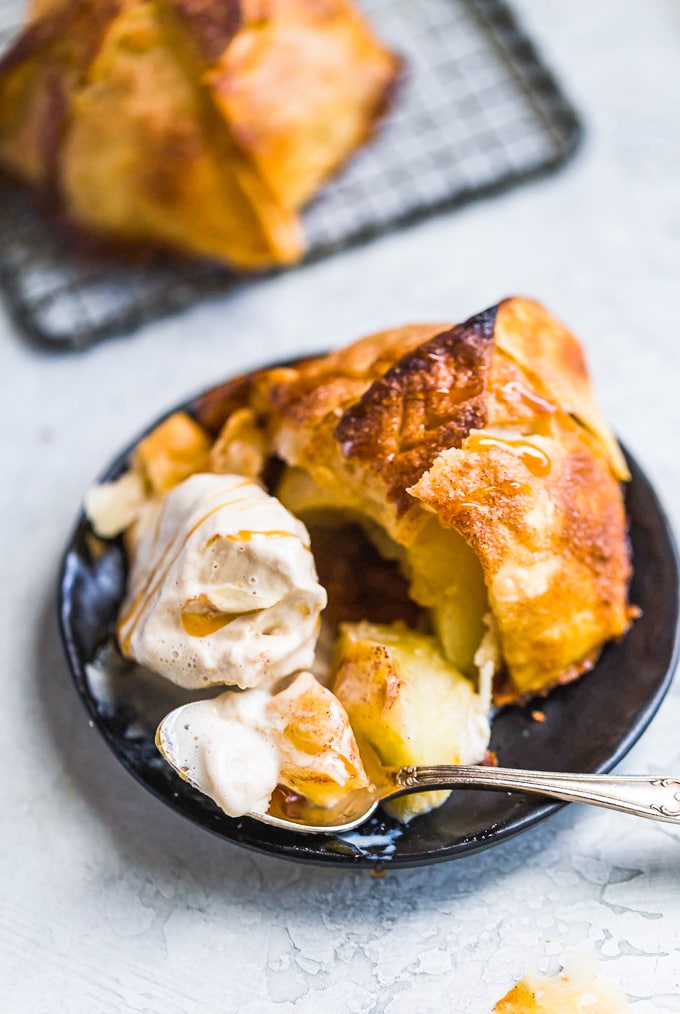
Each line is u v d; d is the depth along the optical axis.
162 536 0.62
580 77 0.81
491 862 0.61
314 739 0.58
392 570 0.63
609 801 0.58
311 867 0.61
